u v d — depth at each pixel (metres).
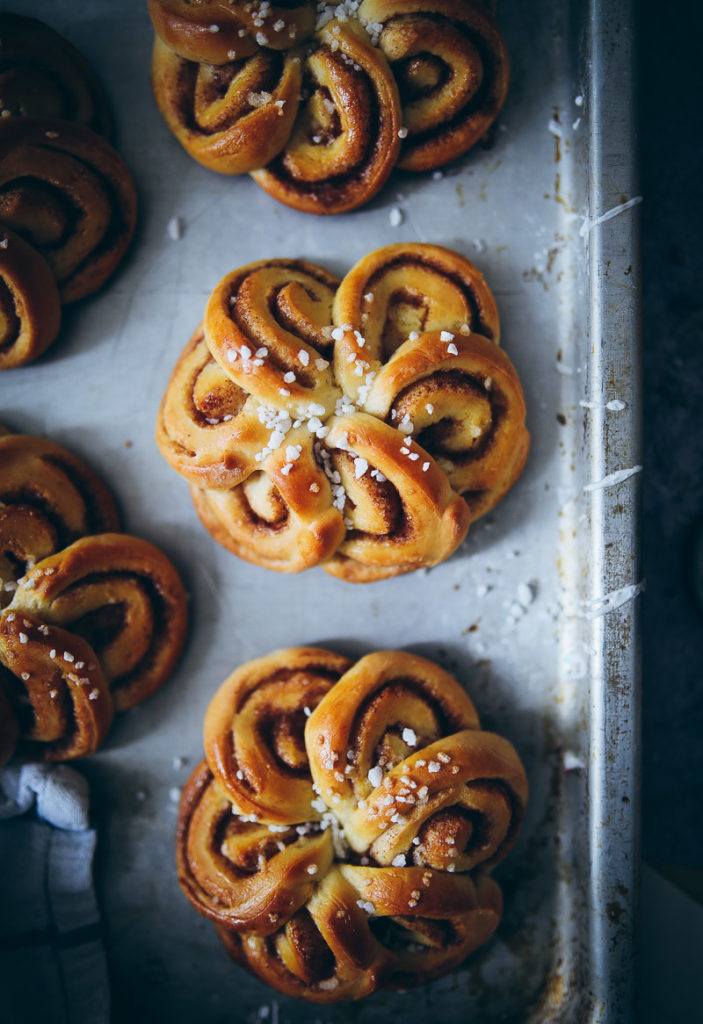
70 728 0.38
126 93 0.40
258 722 0.38
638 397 0.38
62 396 0.40
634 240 0.38
